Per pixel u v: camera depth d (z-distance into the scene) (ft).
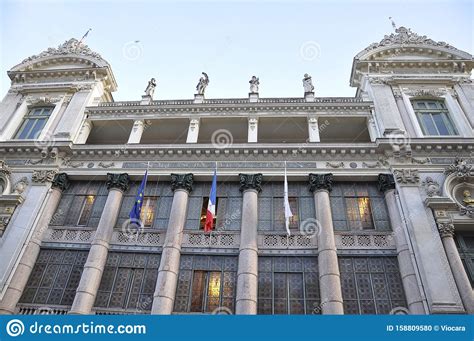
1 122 73.00
